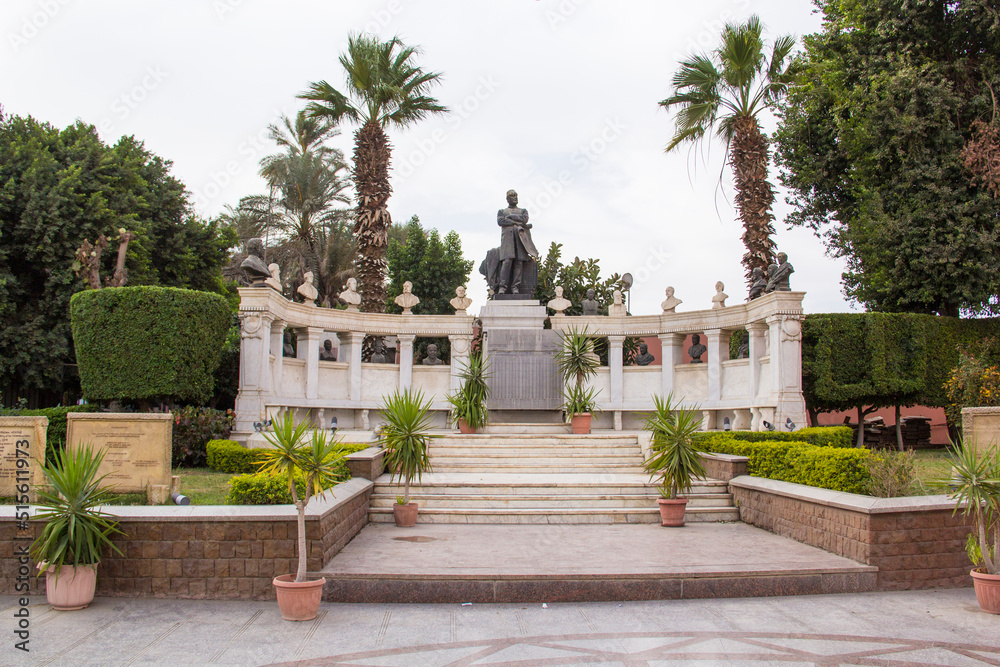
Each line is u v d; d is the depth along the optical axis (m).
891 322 19.38
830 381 18.81
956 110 21.56
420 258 37.06
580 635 6.88
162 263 24.45
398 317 22.19
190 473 14.31
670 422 12.46
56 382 20.66
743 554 9.46
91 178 21.47
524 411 20.62
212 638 6.71
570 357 19.20
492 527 11.73
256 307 17.08
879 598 8.35
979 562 8.68
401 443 11.95
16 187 19.77
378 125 25.36
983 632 7.05
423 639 6.74
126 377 14.84
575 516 12.32
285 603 7.25
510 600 8.06
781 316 17.42
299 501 7.49
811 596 8.42
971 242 20.66
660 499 12.11
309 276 20.56
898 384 19.02
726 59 22.53
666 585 8.23
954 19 22.14
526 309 21.39
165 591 8.06
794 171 26.84
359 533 11.06
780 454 12.36
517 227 21.91
